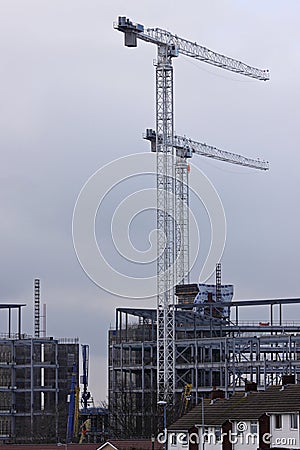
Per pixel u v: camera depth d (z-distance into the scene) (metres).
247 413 176.50
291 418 167.88
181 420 192.25
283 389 179.88
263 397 180.62
